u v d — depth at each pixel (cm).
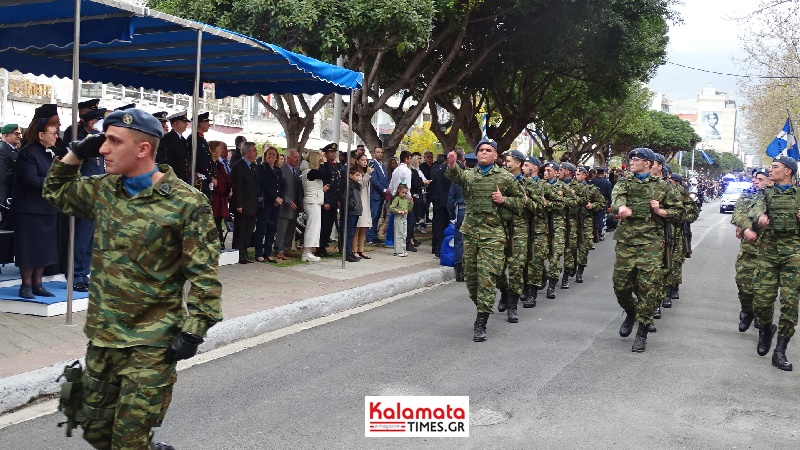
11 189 827
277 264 1218
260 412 543
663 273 796
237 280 1038
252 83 1267
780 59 2305
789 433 538
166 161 995
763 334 784
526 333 850
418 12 1358
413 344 774
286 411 547
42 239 767
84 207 366
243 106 3528
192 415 530
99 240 351
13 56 1057
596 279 1367
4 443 465
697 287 1316
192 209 346
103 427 354
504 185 798
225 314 804
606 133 4597
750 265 887
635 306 838
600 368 702
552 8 1805
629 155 825
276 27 1273
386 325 869
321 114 3794
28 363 585
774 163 743
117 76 1173
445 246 1311
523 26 1878
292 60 973
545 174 1174
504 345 783
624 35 1967
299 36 1309
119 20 782
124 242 344
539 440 505
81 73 1131
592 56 2097
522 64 2114
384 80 2158
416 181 1559
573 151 4362
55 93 2473
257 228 1223
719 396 625
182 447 471
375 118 4416
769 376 699
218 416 530
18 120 2241
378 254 1456
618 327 905
